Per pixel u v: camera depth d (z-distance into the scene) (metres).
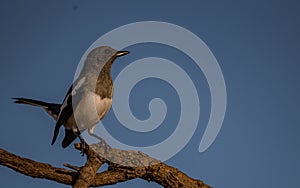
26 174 10.54
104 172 10.91
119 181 10.98
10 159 10.38
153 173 10.87
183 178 10.97
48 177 10.65
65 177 10.67
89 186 10.89
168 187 10.97
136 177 10.92
